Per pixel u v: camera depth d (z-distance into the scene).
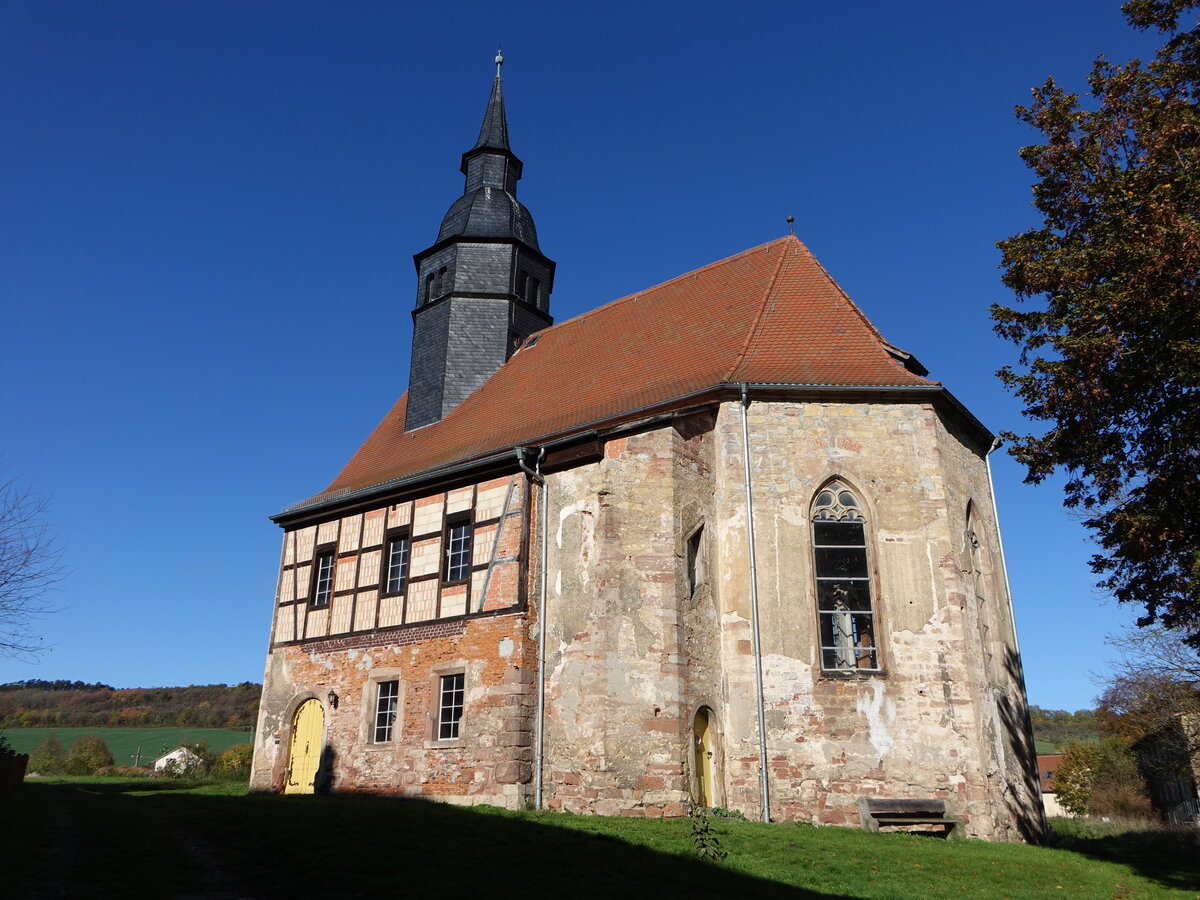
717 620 16.02
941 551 15.68
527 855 10.20
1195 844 17.84
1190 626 12.38
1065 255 12.14
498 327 25.20
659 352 20.34
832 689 15.12
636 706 14.71
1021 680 17.70
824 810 14.55
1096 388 11.26
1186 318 10.72
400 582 19.64
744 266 21.98
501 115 28.39
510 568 17.19
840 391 16.59
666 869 9.90
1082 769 39.66
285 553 22.66
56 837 11.28
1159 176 11.43
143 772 38.50
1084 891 10.84
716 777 15.02
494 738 16.14
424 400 24.88
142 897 8.24
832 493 16.36
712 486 16.72
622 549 15.56
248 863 9.88
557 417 19.98
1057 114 12.50
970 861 11.75
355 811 13.15
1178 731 27.67
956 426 17.70
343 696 19.64
